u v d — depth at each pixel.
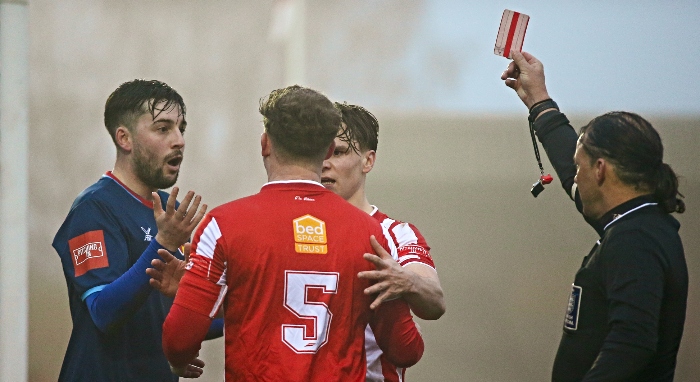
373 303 5.67
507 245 14.71
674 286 5.83
